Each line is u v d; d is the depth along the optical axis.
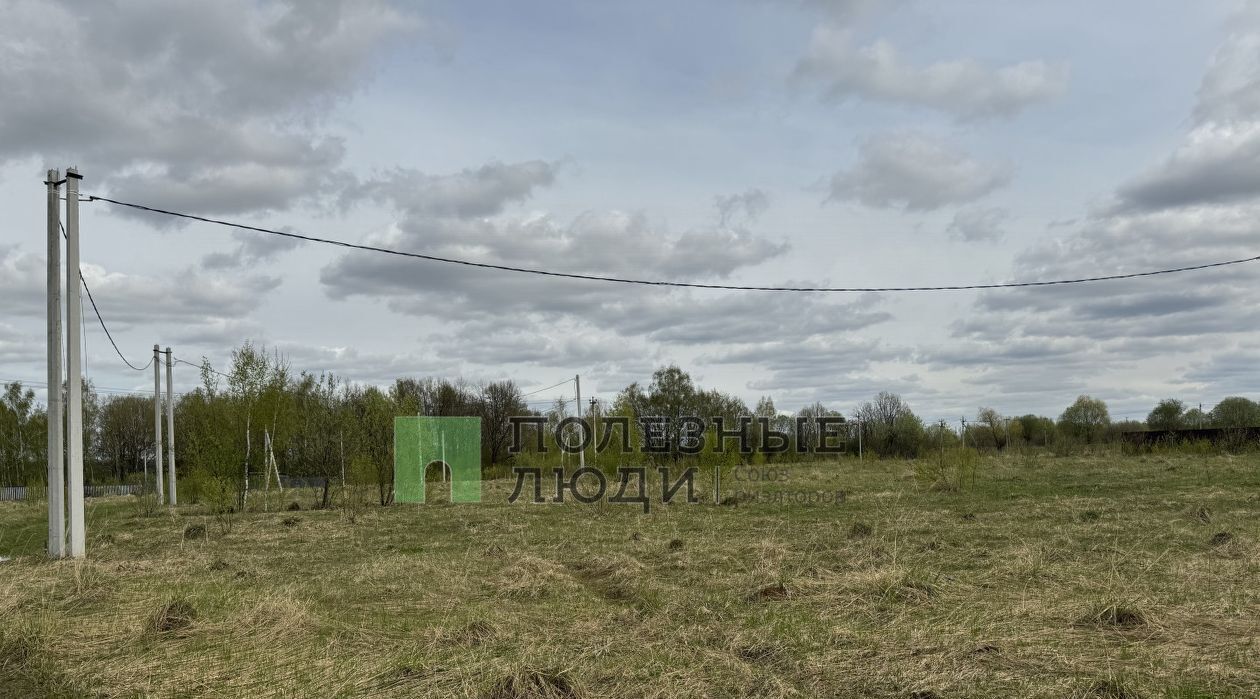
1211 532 13.54
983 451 53.50
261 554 14.96
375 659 6.83
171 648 7.25
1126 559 10.92
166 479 43.03
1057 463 39.09
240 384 26.92
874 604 8.44
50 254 14.34
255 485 37.00
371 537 17.56
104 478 58.62
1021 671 5.82
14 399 36.72
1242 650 6.14
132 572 12.14
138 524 22.08
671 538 15.62
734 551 13.36
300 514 24.56
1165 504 18.36
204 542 17.03
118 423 60.84
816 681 5.87
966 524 16.39
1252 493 20.34
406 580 11.18
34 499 29.61
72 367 14.38
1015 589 9.20
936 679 5.66
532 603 9.66
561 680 5.88
